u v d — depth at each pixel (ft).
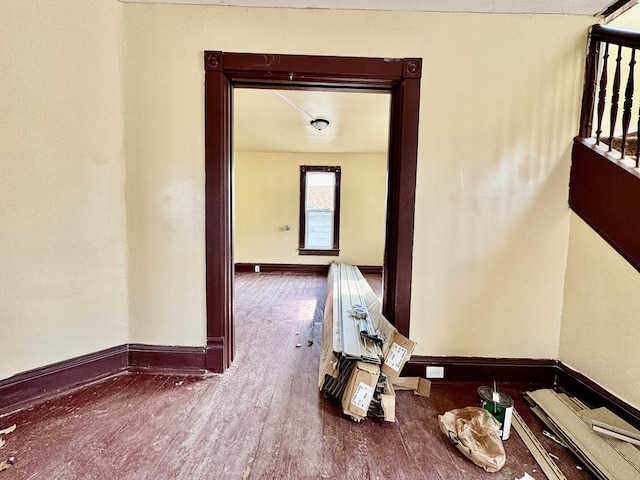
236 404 5.97
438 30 6.42
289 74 6.55
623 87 7.72
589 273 6.24
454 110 6.55
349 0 6.15
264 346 8.59
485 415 5.21
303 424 5.45
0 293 5.61
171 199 6.78
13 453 4.66
